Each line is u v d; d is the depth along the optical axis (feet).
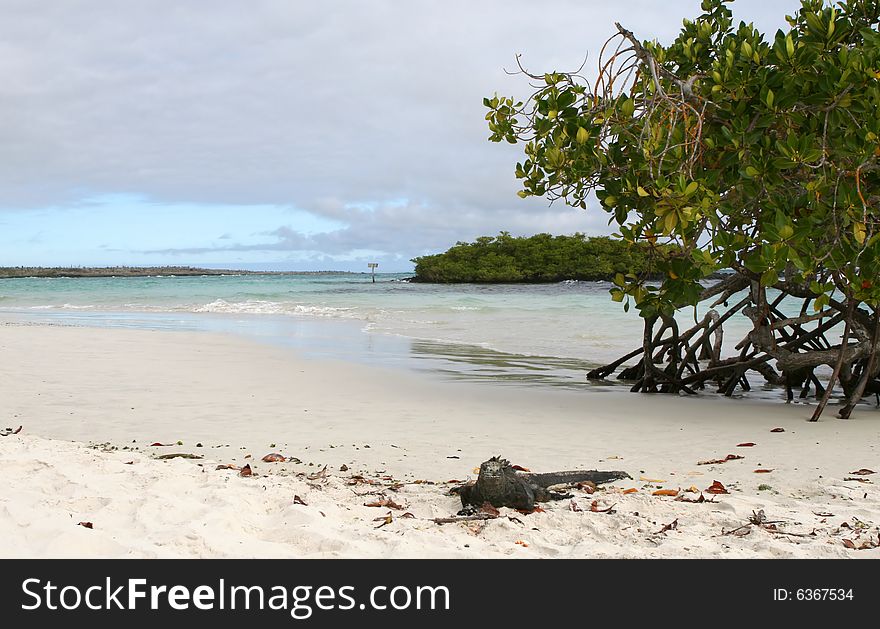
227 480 18.84
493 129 32.60
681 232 26.53
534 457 24.43
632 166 28.78
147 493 17.15
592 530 15.96
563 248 262.26
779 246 25.79
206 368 45.55
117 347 56.39
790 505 18.34
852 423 31.04
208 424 29.25
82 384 38.63
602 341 65.05
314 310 105.91
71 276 483.92
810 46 27.81
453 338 67.97
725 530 16.07
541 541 15.12
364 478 21.30
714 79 28.60
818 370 49.26
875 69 26.84
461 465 23.21
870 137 25.59
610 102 27.78
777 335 43.04
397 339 67.21
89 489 17.17
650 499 18.17
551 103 30.12
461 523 16.28
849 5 32.37
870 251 26.81
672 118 27.61
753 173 27.17
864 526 16.28
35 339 61.26
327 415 31.37
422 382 41.45
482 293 165.27
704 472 22.43
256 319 93.91
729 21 37.86
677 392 40.98
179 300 141.18
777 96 27.84
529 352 57.72
